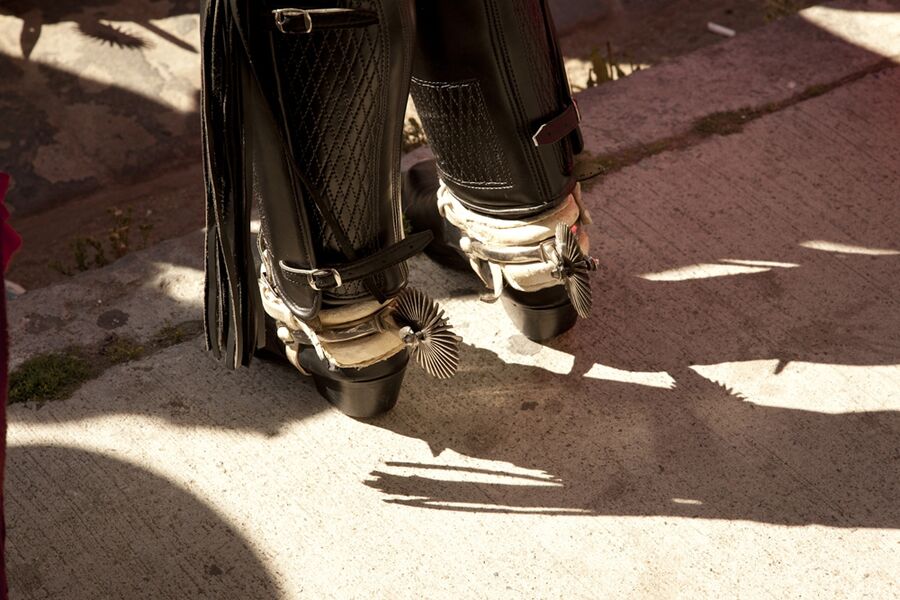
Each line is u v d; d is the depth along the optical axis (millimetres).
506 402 1830
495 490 1681
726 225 2199
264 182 1438
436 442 1766
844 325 1953
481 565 1569
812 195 2279
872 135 2455
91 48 4496
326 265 1502
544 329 1899
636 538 1598
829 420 1771
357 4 1308
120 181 3895
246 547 1607
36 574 1577
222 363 1921
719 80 2643
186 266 2152
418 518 1641
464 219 1772
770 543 1581
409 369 1905
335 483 1702
